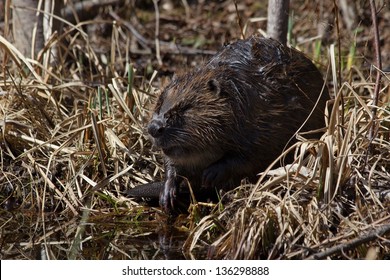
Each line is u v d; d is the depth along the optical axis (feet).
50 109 38.14
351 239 26.89
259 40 33.09
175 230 31.53
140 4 54.29
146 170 34.88
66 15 48.34
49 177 34.53
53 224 32.50
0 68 39.96
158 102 32.14
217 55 32.96
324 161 29.14
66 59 44.60
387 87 35.14
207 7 53.93
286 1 39.09
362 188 29.45
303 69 33.06
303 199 29.12
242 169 31.71
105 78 40.68
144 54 47.67
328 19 47.01
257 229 27.58
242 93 31.50
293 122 32.17
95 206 33.53
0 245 30.73
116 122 36.40
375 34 31.71
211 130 31.04
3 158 35.73
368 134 31.37
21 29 43.45
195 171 32.48
